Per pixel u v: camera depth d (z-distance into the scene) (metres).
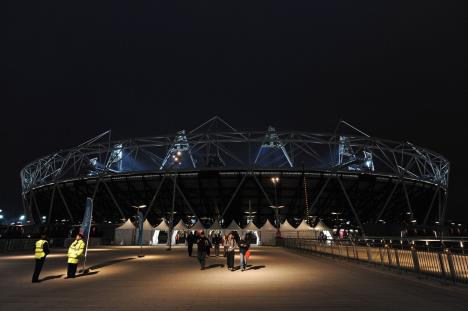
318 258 26.36
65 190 93.38
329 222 89.44
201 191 85.62
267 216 88.44
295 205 86.50
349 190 84.56
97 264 22.30
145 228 61.53
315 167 81.25
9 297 10.68
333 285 12.72
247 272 17.16
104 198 91.81
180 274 16.53
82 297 10.60
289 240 45.75
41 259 14.23
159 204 89.19
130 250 41.59
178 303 9.56
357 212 89.50
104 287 12.60
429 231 73.44
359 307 8.96
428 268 13.53
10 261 24.64
